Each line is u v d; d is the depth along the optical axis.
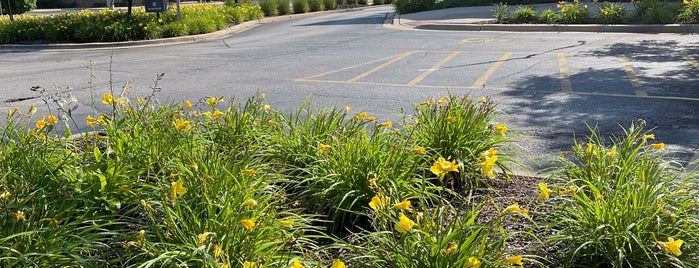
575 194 3.89
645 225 3.61
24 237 3.43
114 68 14.31
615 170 4.46
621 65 12.12
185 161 4.45
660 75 10.94
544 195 3.54
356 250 3.56
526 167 5.71
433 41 17.53
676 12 18.91
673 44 15.08
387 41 17.94
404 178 4.59
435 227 3.35
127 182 4.30
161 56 16.50
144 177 4.69
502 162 5.53
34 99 10.54
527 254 3.80
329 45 17.50
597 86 10.16
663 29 18.06
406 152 4.73
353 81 11.42
